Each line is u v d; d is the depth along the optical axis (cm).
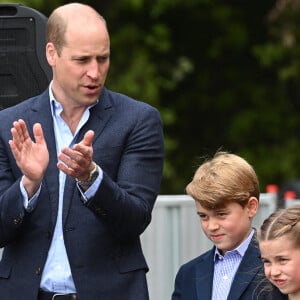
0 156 1477
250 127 4525
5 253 1470
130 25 4306
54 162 1452
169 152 4462
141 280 1455
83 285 1426
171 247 1939
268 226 1368
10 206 1413
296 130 4547
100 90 1441
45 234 1438
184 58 4475
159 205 1930
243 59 4597
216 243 1426
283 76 4303
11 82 1636
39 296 1439
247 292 1421
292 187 2294
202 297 1441
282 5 4262
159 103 4322
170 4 4331
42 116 1474
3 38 1633
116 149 1456
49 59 1462
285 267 1352
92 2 4238
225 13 4519
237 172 1412
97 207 1395
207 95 4591
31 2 3628
